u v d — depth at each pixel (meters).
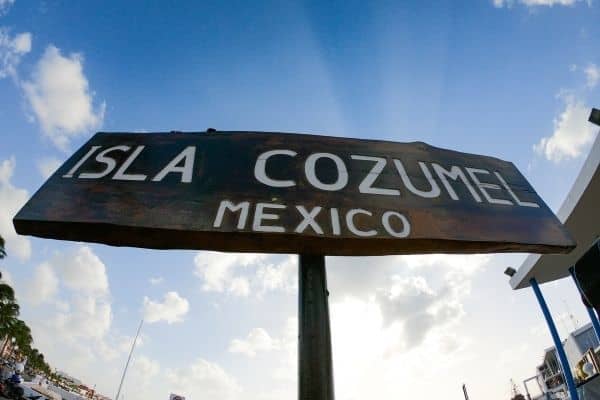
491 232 2.06
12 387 24.80
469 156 2.65
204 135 2.37
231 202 1.93
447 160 2.53
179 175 2.07
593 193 7.26
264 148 2.30
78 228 1.82
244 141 2.34
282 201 1.97
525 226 2.17
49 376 90.94
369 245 1.89
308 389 1.50
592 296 5.40
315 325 1.68
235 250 1.90
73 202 1.88
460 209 2.16
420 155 2.50
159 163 2.14
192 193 1.97
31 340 70.06
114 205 1.88
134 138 2.32
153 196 1.94
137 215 1.83
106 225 1.78
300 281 1.85
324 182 2.12
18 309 49.81
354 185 2.14
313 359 1.58
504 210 2.25
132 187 1.98
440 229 1.99
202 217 1.84
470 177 2.44
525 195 2.43
